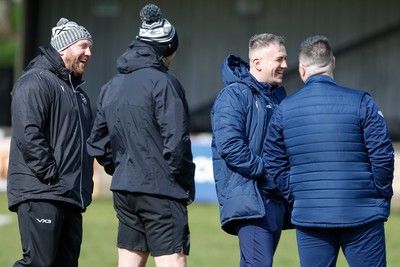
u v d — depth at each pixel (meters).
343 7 66.94
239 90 17.39
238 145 16.84
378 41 67.00
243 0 67.44
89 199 18.80
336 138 15.53
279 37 17.75
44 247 17.97
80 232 18.94
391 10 66.62
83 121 18.75
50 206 17.95
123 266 17.47
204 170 42.44
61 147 18.20
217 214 38.62
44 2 68.00
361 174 15.49
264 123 17.39
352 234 15.62
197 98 68.44
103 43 68.75
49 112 18.20
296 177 15.91
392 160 15.47
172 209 16.75
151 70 16.80
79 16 68.50
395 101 67.06
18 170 18.06
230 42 67.88
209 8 68.00
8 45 130.00
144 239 17.38
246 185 17.11
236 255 28.36
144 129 16.64
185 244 16.94
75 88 18.81
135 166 16.69
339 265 26.69
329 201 15.49
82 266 25.83
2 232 33.06
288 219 18.05
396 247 29.94
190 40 68.31
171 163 16.44
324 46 16.08
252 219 17.16
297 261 27.19
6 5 133.25
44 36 67.94
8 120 67.81
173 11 68.31
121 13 68.56
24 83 18.08
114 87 17.06
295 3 67.19
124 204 17.09
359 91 15.77
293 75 67.19
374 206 15.51
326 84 15.94
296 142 15.85
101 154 17.61
